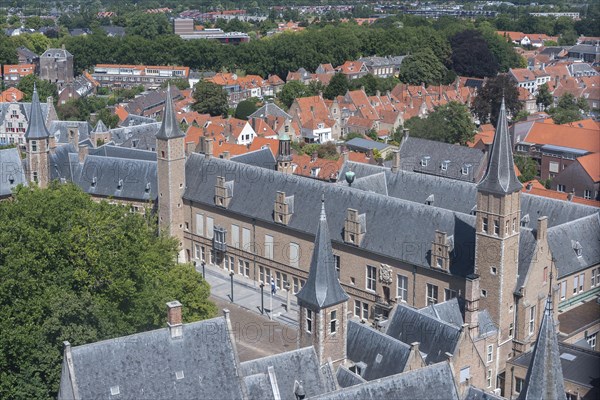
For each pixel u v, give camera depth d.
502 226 112.44
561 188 197.75
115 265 105.25
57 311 94.00
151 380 78.56
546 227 117.88
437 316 111.12
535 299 117.62
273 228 144.75
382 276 130.25
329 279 90.75
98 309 97.00
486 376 107.88
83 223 107.38
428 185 147.00
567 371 102.88
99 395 76.44
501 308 114.94
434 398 78.56
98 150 180.25
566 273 124.31
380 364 94.25
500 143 112.00
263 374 82.19
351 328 98.56
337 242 135.12
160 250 120.06
